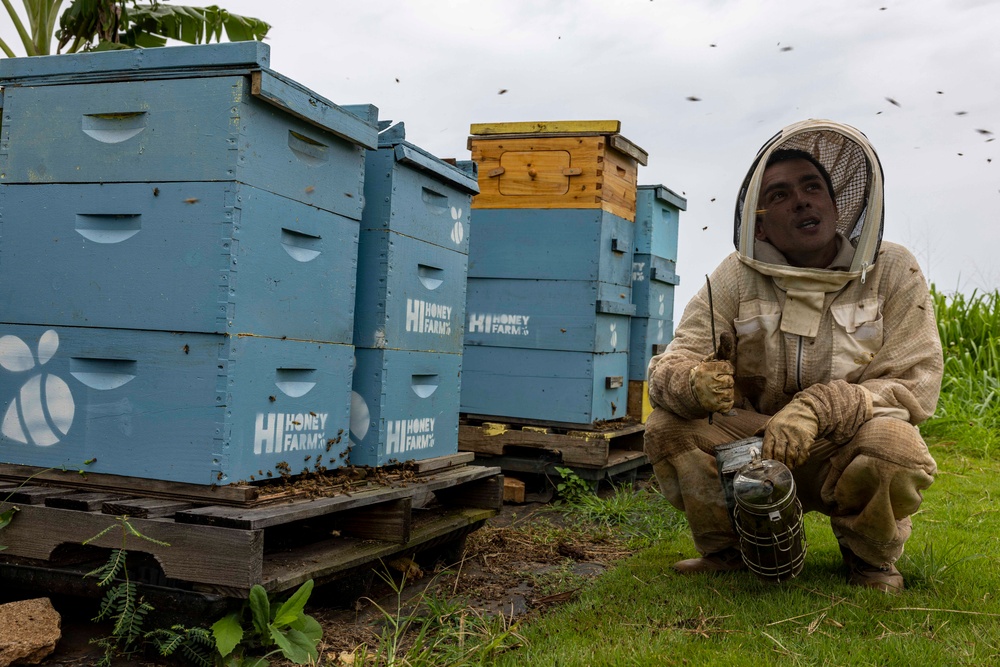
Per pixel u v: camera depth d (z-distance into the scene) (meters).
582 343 5.41
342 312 3.09
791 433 2.83
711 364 2.87
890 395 2.93
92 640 2.43
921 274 3.07
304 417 2.91
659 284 6.51
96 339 2.70
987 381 8.33
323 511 2.70
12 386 2.81
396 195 3.35
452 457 3.80
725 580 3.15
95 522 2.47
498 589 3.29
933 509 4.61
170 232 2.62
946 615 2.74
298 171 2.83
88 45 5.54
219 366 2.55
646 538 4.12
